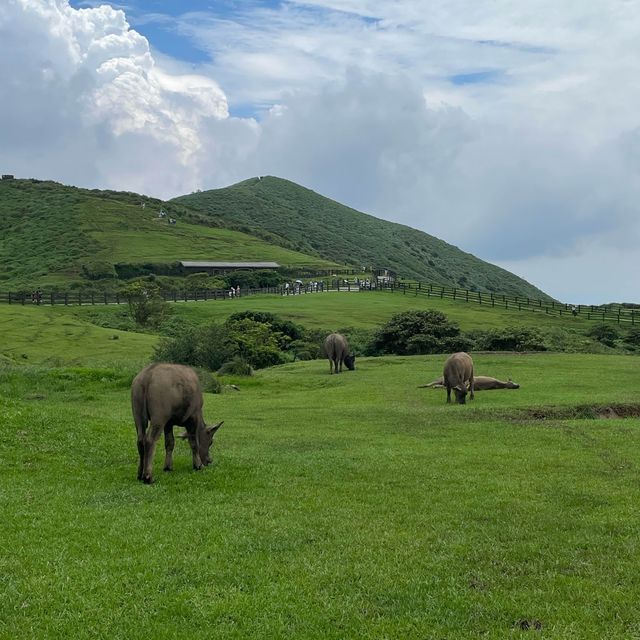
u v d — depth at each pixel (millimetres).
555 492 11062
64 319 62281
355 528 9344
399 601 7113
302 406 23094
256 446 15445
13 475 12234
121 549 8539
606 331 57125
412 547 8578
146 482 11773
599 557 8180
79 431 15430
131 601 7105
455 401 23422
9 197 138625
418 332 45688
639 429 17000
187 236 124750
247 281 95312
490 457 13844
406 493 11078
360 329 56656
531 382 27766
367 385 28500
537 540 8773
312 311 69812
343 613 6840
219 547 8586
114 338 53406
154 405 11852
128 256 106250
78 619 6742
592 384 26875
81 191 146625
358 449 14945
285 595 7219
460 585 7465
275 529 9273
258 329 44250
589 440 15719
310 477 12211
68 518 9766
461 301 81750
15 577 7652
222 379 31375
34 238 115250
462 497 10820
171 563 8070
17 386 25734
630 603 6957
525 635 6352
